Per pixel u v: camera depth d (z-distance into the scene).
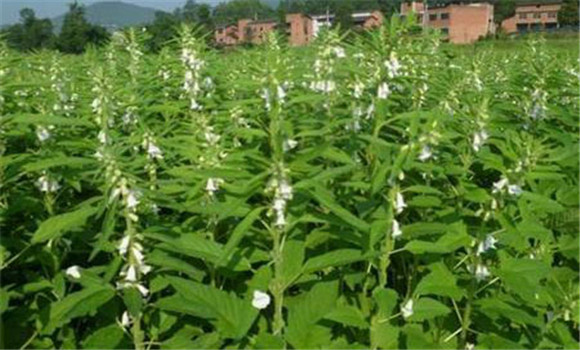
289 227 4.29
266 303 4.34
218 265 4.16
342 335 5.21
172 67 8.67
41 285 4.56
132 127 7.21
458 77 8.59
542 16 92.94
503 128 6.85
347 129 5.88
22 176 5.86
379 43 5.82
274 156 4.07
